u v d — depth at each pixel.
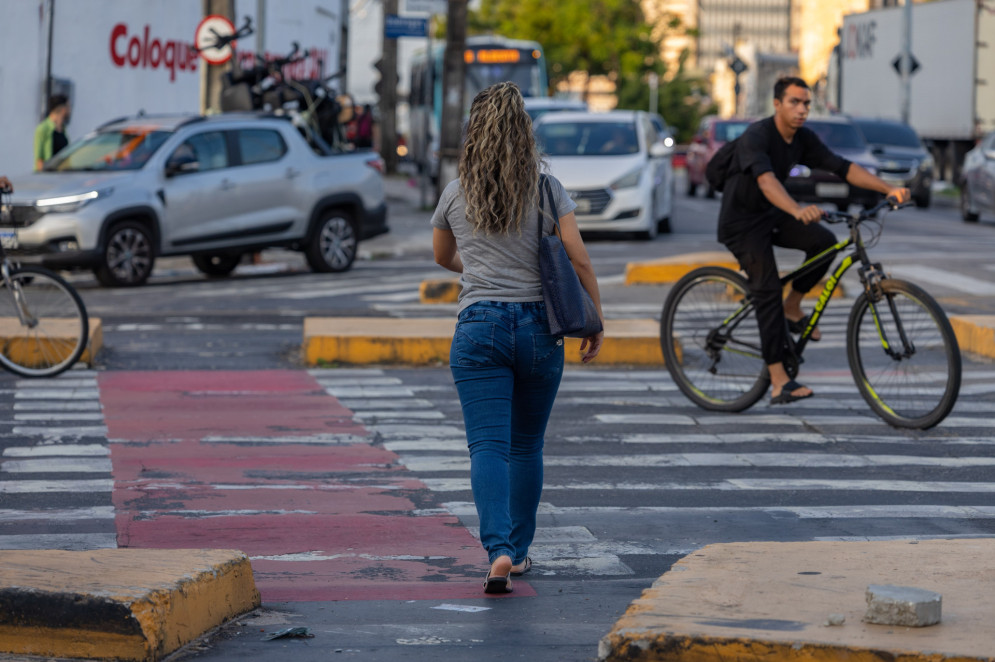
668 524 8.41
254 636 6.05
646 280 22.33
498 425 6.63
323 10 44.94
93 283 22.98
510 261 6.59
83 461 10.23
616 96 105.38
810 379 14.01
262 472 9.92
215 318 18.81
